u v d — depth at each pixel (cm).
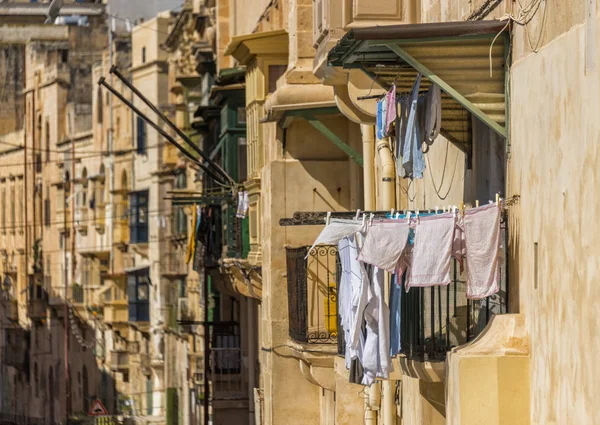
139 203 8069
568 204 1184
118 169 8581
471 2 1631
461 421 1288
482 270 1384
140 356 7844
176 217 7181
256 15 3750
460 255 1412
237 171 3762
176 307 7094
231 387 4438
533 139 1295
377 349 1656
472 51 1422
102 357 8650
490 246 1379
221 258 3950
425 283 1421
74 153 9481
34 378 10075
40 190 10219
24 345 10344
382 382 2286
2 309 10831
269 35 3162
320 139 2870
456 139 1692
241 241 3528
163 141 7856
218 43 4481
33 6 2731
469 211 1399
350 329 1691
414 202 2091
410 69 1695
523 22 1343
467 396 1291
